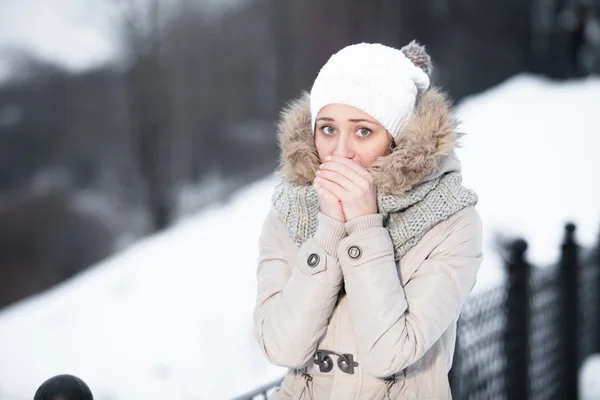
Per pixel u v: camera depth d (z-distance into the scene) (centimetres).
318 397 164
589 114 1475
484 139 1364
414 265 158
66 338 768
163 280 888
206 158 2591
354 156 163
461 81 2547
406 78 162
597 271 527
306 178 174
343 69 161
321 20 2475
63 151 2548
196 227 1104
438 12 2589
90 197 2492
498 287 363
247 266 889
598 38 2139
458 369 319
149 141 2480
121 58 2559
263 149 2619
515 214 969
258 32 2669
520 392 373
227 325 714
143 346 704
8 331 820
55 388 151
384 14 2559
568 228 452
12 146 2534
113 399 606
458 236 158
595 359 495
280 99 2525
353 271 150
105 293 880
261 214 1124
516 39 2467
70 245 2223
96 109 2562
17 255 2203
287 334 154
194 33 2583
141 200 2470
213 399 567
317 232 156
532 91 1728
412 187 157
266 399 225
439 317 152
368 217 153
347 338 159
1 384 685
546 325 418
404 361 147
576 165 1178
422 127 155
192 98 2588
